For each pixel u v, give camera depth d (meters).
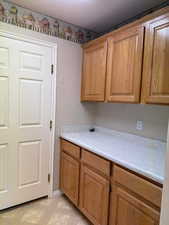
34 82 1.98
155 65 1.34
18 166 1.96
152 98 1.37
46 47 2.03
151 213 1.09
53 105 2.16
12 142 1.90
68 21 2.13
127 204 1.27
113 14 1.92
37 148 2.09
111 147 1.68
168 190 0.89
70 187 2.04
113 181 1.41
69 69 2.25
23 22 1.86
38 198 2.17
